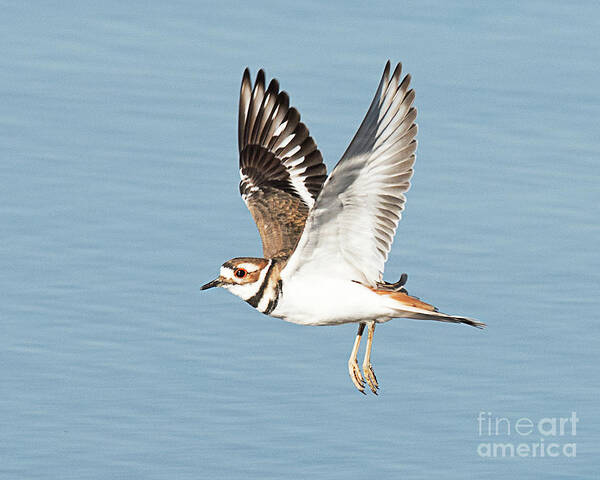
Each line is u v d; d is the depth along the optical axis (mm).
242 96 18953
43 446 20391
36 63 29312
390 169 15859
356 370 18359
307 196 18703
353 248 16531
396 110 15539
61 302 23078
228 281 17203
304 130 18844
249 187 18984
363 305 16875
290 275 16906
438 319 16812
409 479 19797
